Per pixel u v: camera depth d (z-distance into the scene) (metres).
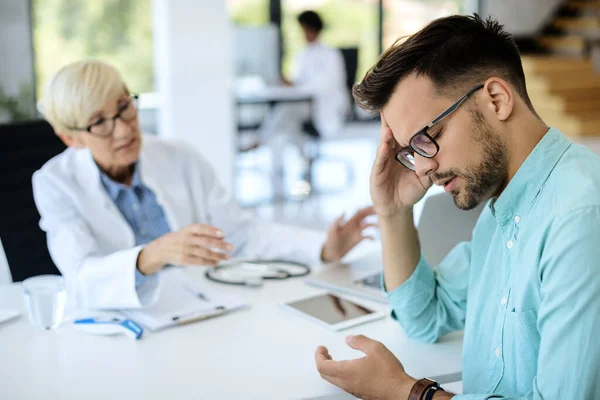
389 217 1.48
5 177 2.34
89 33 4.87
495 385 1.25
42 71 4.75
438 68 1.11
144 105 4.93
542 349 1.07
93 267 1.71
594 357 1.01
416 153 1.16
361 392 1.24
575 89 7.12
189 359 1.42
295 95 6.29
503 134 1.13
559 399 1.04
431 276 1.51
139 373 1.36
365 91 1.17
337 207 5.86
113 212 2.03
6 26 4.58
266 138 6.37
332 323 1.58
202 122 4.96
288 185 6.55
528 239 1.15
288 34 9.10
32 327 1.60
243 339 1.51
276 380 1.32
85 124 1.88
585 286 1.02
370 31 9.44
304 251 2.03
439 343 1.51
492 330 1.27
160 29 4.84
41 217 2.39
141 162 2.12
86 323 1.56
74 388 1.30
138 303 1.65
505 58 1.12
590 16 8.12
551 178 1.12
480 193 1.15
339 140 8.68
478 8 8.24
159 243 1.66
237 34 6.73
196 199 2.25
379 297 1.72
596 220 1.04
